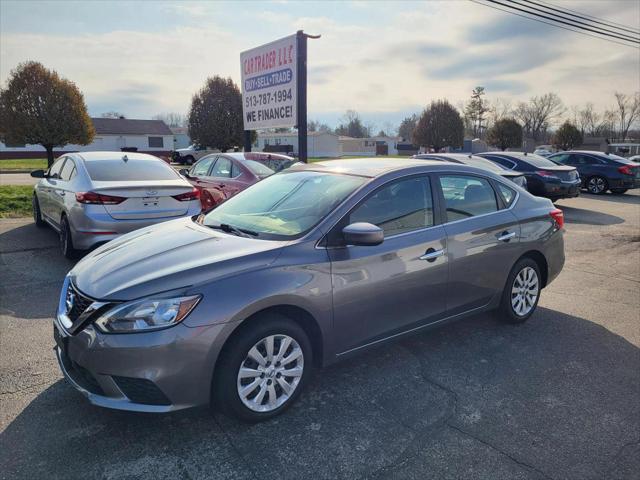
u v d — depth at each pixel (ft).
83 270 10.28
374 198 11.46
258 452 8.82
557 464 8.68
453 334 14.48
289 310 9.96
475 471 8.44
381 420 9.93
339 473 8.31
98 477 8.05
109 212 19.24
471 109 279.49
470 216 13.43
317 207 11.23
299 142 35.45
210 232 11.45
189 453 8.73
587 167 57.67
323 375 11.81
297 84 34.76
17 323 14.30
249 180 28.73
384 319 11.43
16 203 34.45
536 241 15.01
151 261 9.81
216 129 110.42
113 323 8.60
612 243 29.01
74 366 9.25
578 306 17.35
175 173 23.20
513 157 44.83
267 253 9.80
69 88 82.69
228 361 9.13
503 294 14.56
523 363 12.67
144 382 8.59
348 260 10.56
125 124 173.78
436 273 12.26
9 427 9.28
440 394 11.01
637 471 8.55
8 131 80.23
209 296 8.89
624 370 12.40
